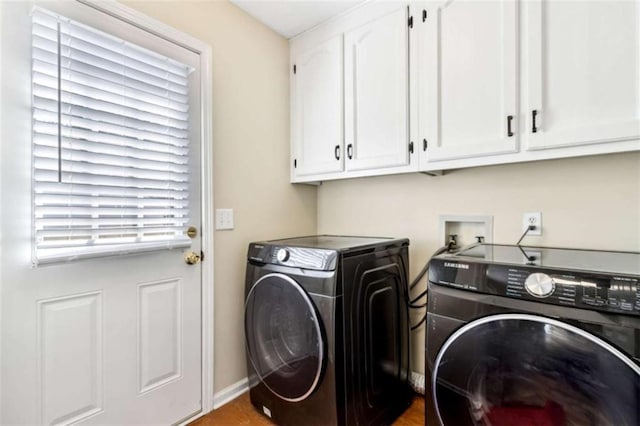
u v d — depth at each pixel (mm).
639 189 1268
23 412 1107
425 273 1832
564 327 837
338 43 1877
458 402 1016
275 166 2066
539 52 1224
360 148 1779
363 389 1400
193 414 1612
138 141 1386
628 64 1064
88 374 1259
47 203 1136
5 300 1071
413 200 1896
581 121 1147
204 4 1666
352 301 1351
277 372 1513
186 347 1588
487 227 1632
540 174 1486
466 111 1406
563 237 1431
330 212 2291
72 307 1220
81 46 1219
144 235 1414
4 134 1058
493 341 947
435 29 1491
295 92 2123
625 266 952
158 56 1451
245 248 1880
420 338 1856
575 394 830
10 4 1064
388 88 1662
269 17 1911
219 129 1741
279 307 1494
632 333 765
